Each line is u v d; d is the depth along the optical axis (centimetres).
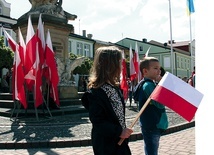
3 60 2684
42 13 1320
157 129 327
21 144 599
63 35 1374
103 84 231
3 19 3728
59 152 561
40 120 920
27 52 888
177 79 257
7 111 1061
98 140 228
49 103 1098
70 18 1479
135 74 1444
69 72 1357
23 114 1014
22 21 1318
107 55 235
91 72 242
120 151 228
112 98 228
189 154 543
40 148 599
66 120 928
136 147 602
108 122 222
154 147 326
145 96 326
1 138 651
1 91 1941
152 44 5606
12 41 959
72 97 1337
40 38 945
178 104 250
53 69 947
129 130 221
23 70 907
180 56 5747
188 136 729
